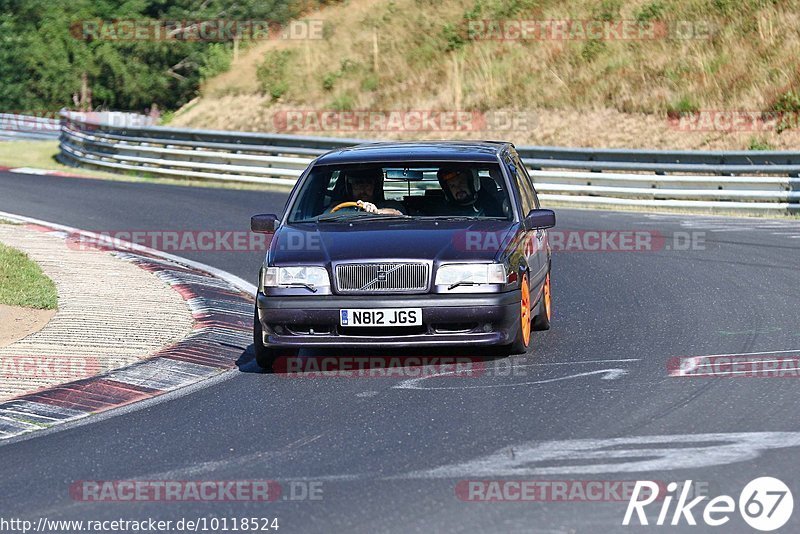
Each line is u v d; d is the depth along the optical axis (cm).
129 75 14938
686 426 2194
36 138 13350
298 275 2759
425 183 3083
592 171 7306
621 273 4419
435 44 11300
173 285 4075
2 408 2480
